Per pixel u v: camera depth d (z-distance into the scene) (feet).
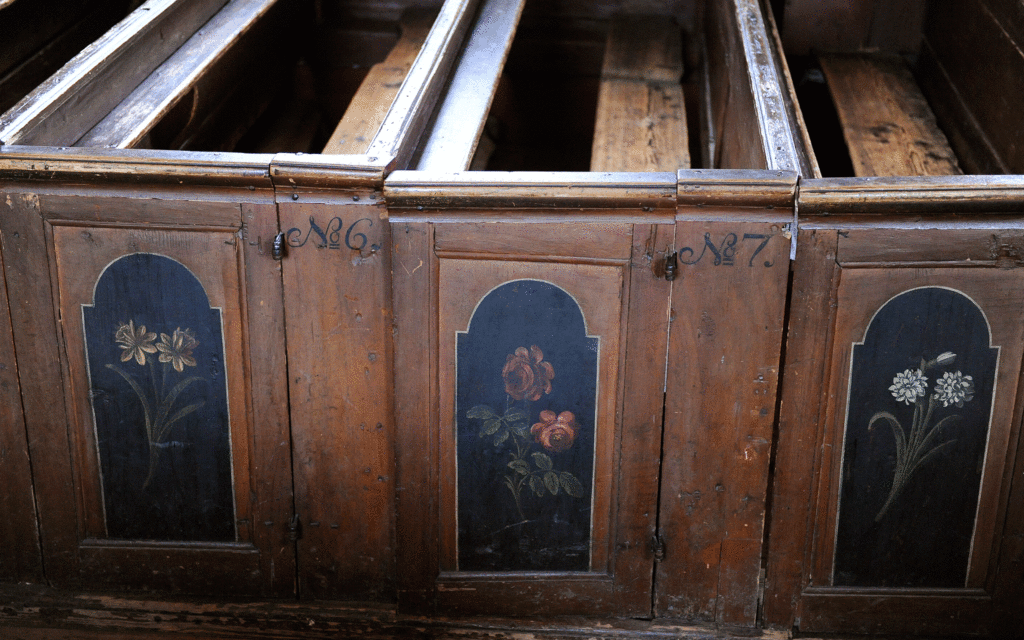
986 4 9.80
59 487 7.47
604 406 6.98
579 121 13.92
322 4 13.75
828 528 7.15
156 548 7.59
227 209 6.64
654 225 6.47
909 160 9.76
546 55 13.55
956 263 6.40
